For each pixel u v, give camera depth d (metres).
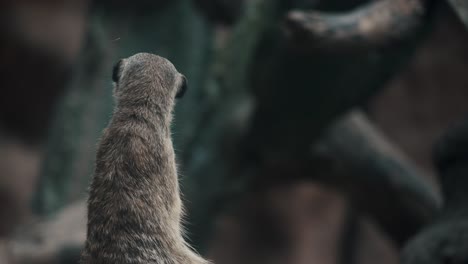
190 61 11.27
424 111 18.45
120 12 11.54
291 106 8.75
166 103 3.67
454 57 18.23
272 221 17.95
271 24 8.16
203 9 10.18
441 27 18.03
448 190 6.01
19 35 19.77
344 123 10.45
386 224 10.79
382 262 18.66
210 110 10.66
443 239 5.61
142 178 3.52
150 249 3.45
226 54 10.61
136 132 3.57
